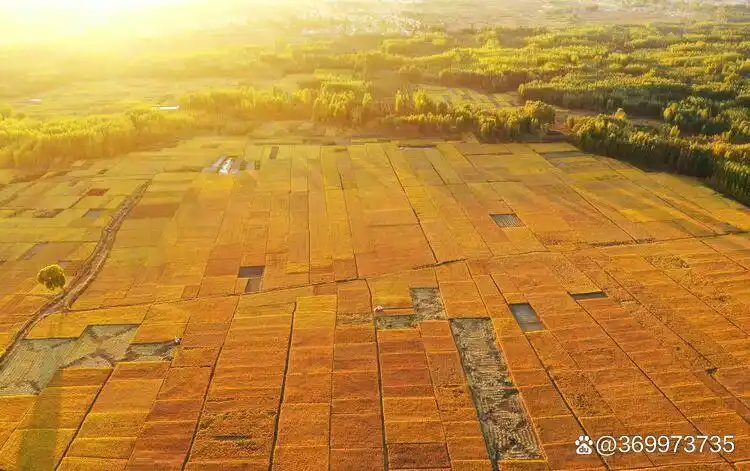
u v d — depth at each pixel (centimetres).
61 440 3516
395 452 3428
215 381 3966
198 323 4550
